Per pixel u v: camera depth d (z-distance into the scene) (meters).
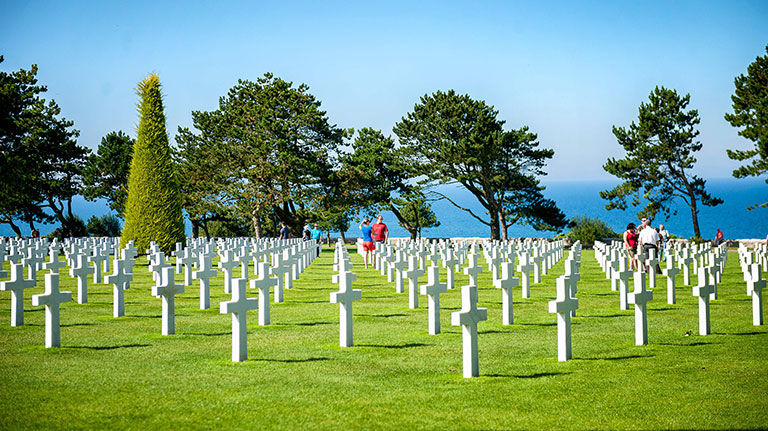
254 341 9.79
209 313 12.71
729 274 22.50
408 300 14.87
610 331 10.75
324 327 11.11
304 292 16.44
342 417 6.06
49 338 9.15
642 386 7.11
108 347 9.27
